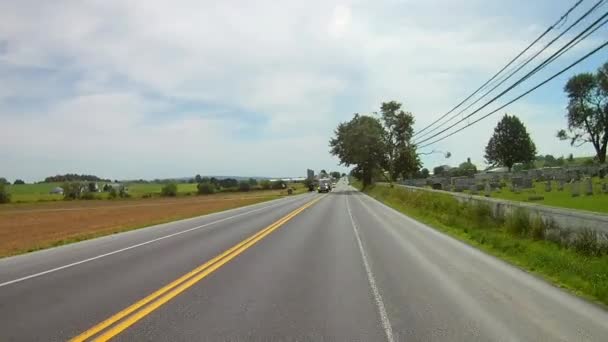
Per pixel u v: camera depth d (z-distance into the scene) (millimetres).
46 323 6805
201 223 26625
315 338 6078
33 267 12352
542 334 6277
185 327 6551
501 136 107375
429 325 6656
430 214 28109
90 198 90188
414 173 103062
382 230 21031
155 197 93562
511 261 12500
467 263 12164
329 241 16922
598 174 50562
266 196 78062
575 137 82062
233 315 7156
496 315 7207
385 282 9688
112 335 6219
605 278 9125
